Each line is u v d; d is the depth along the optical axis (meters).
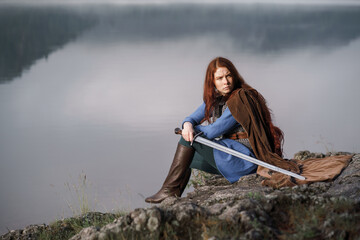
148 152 19.11
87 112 29.91
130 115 27.70
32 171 17.31
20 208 11.72
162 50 71.38
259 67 45.81
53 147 21.47
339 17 154.25
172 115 27.12
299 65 47.06
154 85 38.81
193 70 48.09
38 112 30.91
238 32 105.88
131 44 83.56
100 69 52.53
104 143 21.45
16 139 23.56
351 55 56.59
